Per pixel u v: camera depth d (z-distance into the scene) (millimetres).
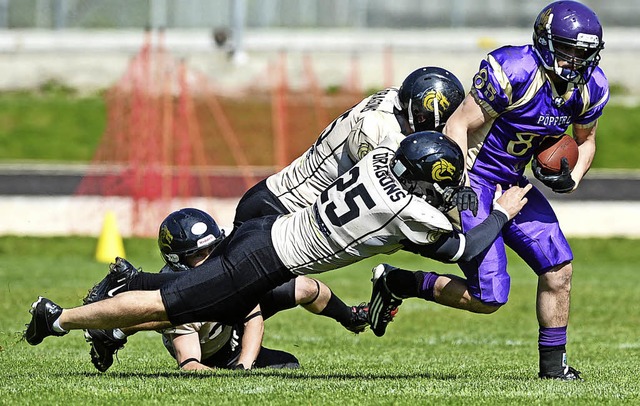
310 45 109750
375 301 22516
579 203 68875
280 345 29828
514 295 43344
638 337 32375
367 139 21594
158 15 115562
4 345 28344
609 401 18422
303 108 98250
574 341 31328
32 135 94750
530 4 116125
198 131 91188
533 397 18625
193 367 22266
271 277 19453
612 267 53812
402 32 114812
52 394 18500
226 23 115812
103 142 89438
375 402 17797
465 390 19375
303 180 23109
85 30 114812
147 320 19812
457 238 19234
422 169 18562
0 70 105688
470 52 104938
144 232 60125
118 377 20969
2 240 56594
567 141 21219
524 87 20156
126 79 93312
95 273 46156
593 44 19781
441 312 39000
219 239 22172
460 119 20609
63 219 62344
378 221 18719
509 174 21266
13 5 114062
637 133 98812
